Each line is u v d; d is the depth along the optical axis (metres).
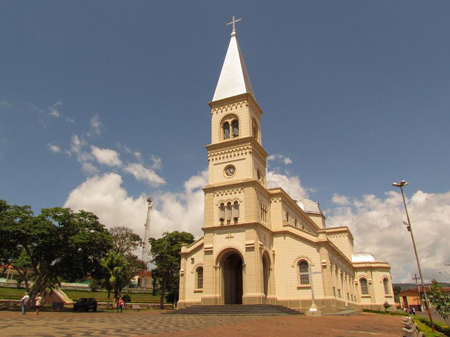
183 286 49.62
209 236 47.12
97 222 54.91
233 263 50.09
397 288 144.12
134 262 83.75
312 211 83.31
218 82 56.09
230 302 47.25
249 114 51.56
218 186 48.84
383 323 32.94
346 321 33.06
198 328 23.17
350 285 64.06
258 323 27.66
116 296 61.56
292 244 48.12
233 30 62.50
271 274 46.81
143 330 21.30
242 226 45.59
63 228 51.09
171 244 75.38
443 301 35.41
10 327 21.92
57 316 35.62
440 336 23.42
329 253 46.69
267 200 51.53
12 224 48.22
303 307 44.38
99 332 19.61
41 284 53.81
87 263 53.53
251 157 49.00
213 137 52.56
